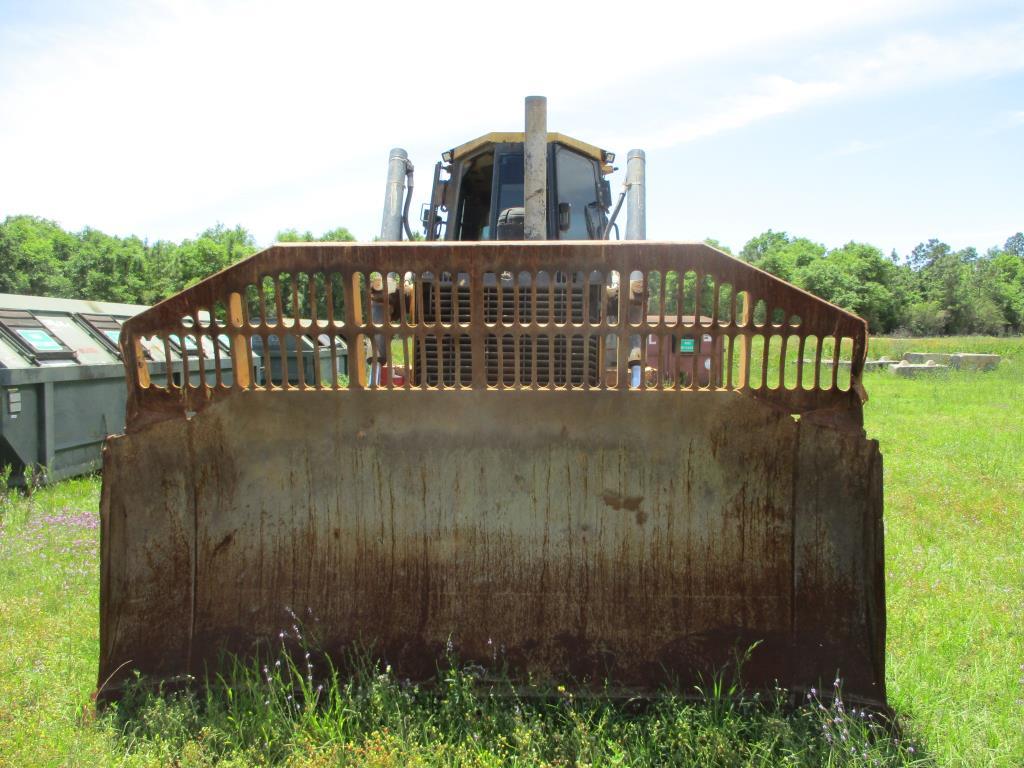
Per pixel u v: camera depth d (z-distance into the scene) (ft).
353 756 7.69
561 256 8.70
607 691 8.80
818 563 8.75
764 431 8.77
